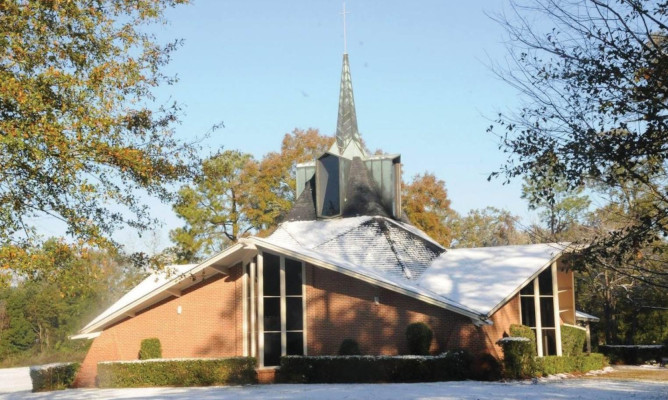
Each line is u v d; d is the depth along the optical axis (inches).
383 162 1560.0
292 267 1247.5
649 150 539.5
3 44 566.3
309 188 1574.8
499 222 3070.9
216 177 724.0
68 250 599.5
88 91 610.5
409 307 1174.3
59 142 562.3
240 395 893.2
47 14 602.2
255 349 1215.6
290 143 2330.2
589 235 1502.2
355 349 1168.2
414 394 841.5
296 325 1228.5
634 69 548.4
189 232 2199.8
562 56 569.6
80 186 584.7
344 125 1594.5
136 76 639.1
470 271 1305.4
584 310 2001.7
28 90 561.3
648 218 562.3
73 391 1096.8
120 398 906.7
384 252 1362.0
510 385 957.8
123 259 692.1
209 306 1299.2
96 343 1302.9
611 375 1206.9
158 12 657.0
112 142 634.2
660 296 1402.6
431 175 2394.2
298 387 1001.5
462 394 833.5
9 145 549.3
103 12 642.8
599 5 556.1
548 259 1283.2
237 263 1291.8
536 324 1256.8
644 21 550.3
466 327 1138.7
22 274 581.9
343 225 1445.6
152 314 1323.8
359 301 1202.6
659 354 1668.3
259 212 2226.9
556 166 576.1
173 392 981.8
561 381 1048.2
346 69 1635.1
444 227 2343.8
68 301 2795.3
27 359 2346.2
